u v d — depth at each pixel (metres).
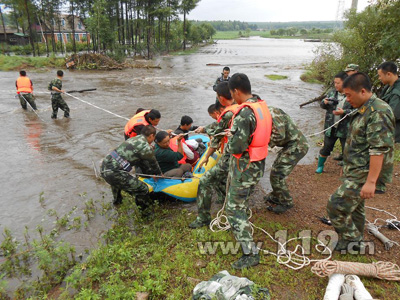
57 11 37.28
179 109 12.42
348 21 12.70
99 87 17.69
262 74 25.03
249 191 3.73
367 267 3.30
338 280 3.19
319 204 5.09
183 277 3.48
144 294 3.18
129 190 4.68
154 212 5.02
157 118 5.51
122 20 40.47
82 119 10.77
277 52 54.72
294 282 3.38
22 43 47.12
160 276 3.43
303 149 4.49
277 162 4.59
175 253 3.90
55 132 9.28
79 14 37.03
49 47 44.25
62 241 4.02
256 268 3.60
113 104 13.23
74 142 8.42
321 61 20.86
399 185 5.61
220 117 4.25
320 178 6.08
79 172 6.55
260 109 3.56
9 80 19.81
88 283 3.44
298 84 19.83
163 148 5.36
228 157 4.27
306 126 10.23
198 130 5.13
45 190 5.77
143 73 24.80
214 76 23.28
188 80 20.77
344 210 3.45
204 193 4.41
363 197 3.15
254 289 3.12
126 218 4.74
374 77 11.41
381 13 10.34
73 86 17.83
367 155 3.20
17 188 5.84
